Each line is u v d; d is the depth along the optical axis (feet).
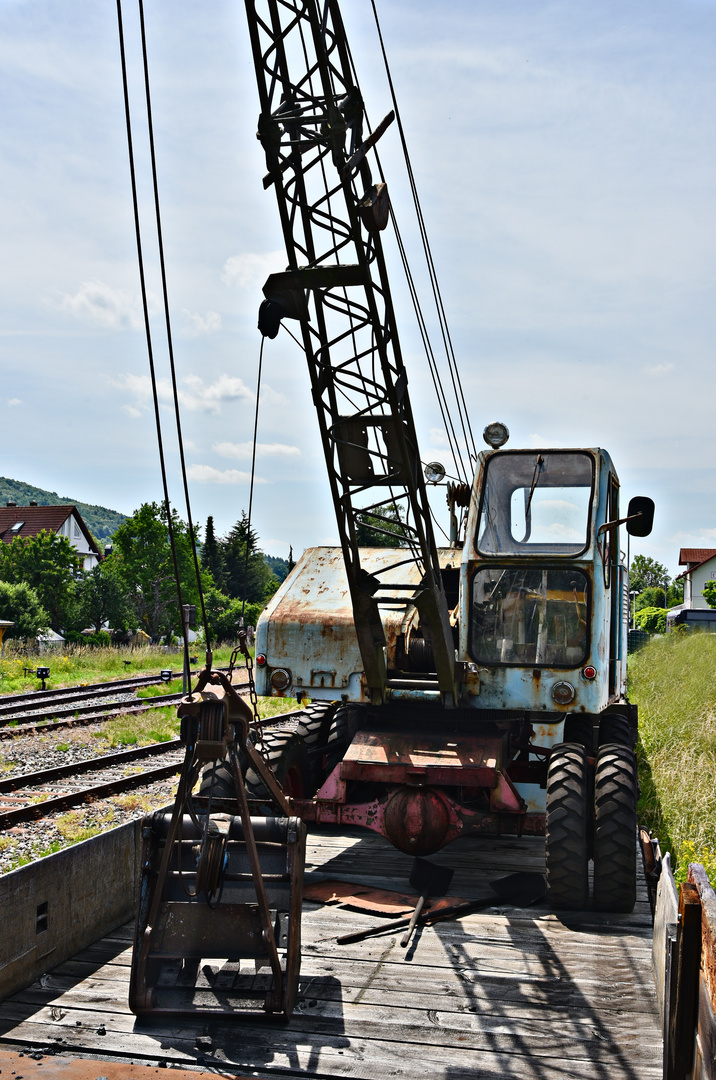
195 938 13.28
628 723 23.61
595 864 18.16
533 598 21.21
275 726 48.21
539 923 17.40
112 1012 13.12
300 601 22.77
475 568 21.30
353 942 16.19
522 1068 11.82
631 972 14.96
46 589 157.79
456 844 23.84
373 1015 13.26
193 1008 12.97
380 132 16.81
